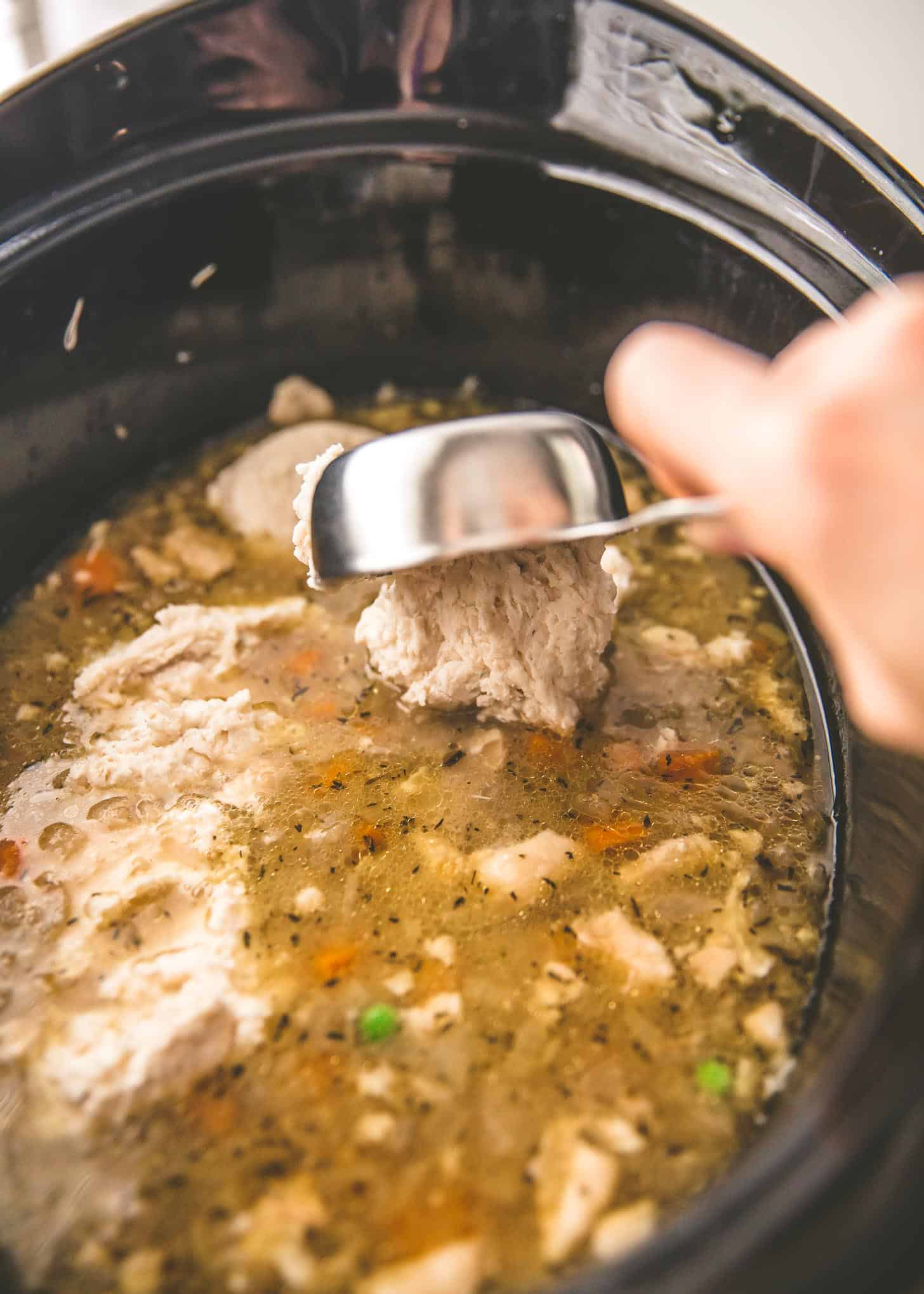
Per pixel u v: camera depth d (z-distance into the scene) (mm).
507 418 299
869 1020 231
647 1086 298
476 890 329
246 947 319
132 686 373
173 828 341
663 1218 276
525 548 340
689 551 408
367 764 355
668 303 410
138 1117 293
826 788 355
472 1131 291
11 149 366
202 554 409
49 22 529
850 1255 218
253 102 393
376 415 457
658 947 318
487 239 425
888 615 232
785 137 365
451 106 401
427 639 350
